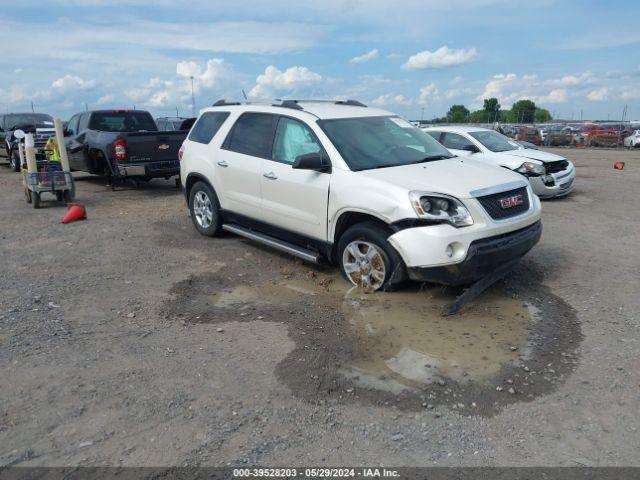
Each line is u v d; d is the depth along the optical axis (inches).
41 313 192.4
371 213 199.5
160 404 135.1
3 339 169.8
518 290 217.6
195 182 308.3
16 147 657.0
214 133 290.4
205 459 115.3
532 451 119.1
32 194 414.3
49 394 138.6
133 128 518.3
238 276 237.3
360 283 214.2
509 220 199.6
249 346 167.8
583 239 301.0
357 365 156.3
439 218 187.2
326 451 118.6
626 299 208.1
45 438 121.3
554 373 152.2
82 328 180.2
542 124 1514.5
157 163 457.1
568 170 446.0
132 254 271.1
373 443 121.6
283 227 244.7
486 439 123.2
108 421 127.8
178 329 180.7
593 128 1352.1
